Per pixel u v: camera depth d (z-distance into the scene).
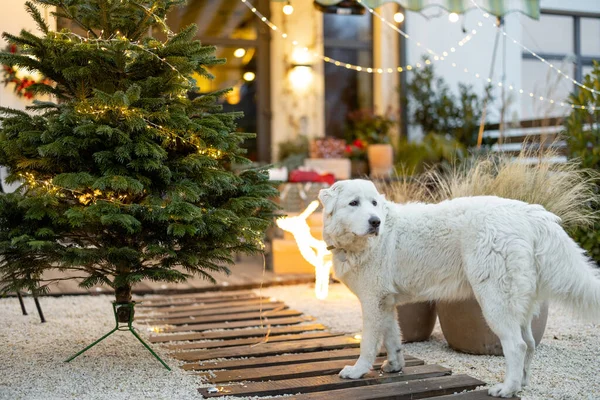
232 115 3.98
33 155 3.49
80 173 3.28
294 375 3.43
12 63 3.54
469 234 3.16
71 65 3.53
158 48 3.55
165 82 3.63
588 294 2.99
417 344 4.25
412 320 4.23
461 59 10.54
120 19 3.72
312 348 3.98
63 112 3.49
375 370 3.55
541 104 10.07
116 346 4.00
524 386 3.28
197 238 3.59
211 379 3.32
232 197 3.85
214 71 10.06
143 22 3.77
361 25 10.75
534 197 4.14
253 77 10.27
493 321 3.08
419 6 6.88
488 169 4.57
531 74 11.02
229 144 3.79
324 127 10.63
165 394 3.08
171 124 3.47
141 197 3.57
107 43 3.44
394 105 10.57
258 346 4.02
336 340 4.19
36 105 3.71
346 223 3.27
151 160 3.35
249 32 10.22
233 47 10.12
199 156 3.56
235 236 3.59
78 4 3.68
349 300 5.67
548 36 11.09
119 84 3.62
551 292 3.07
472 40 10.56
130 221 3.13
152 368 3.51
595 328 4.54
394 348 3.48
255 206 3.76
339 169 8.89
